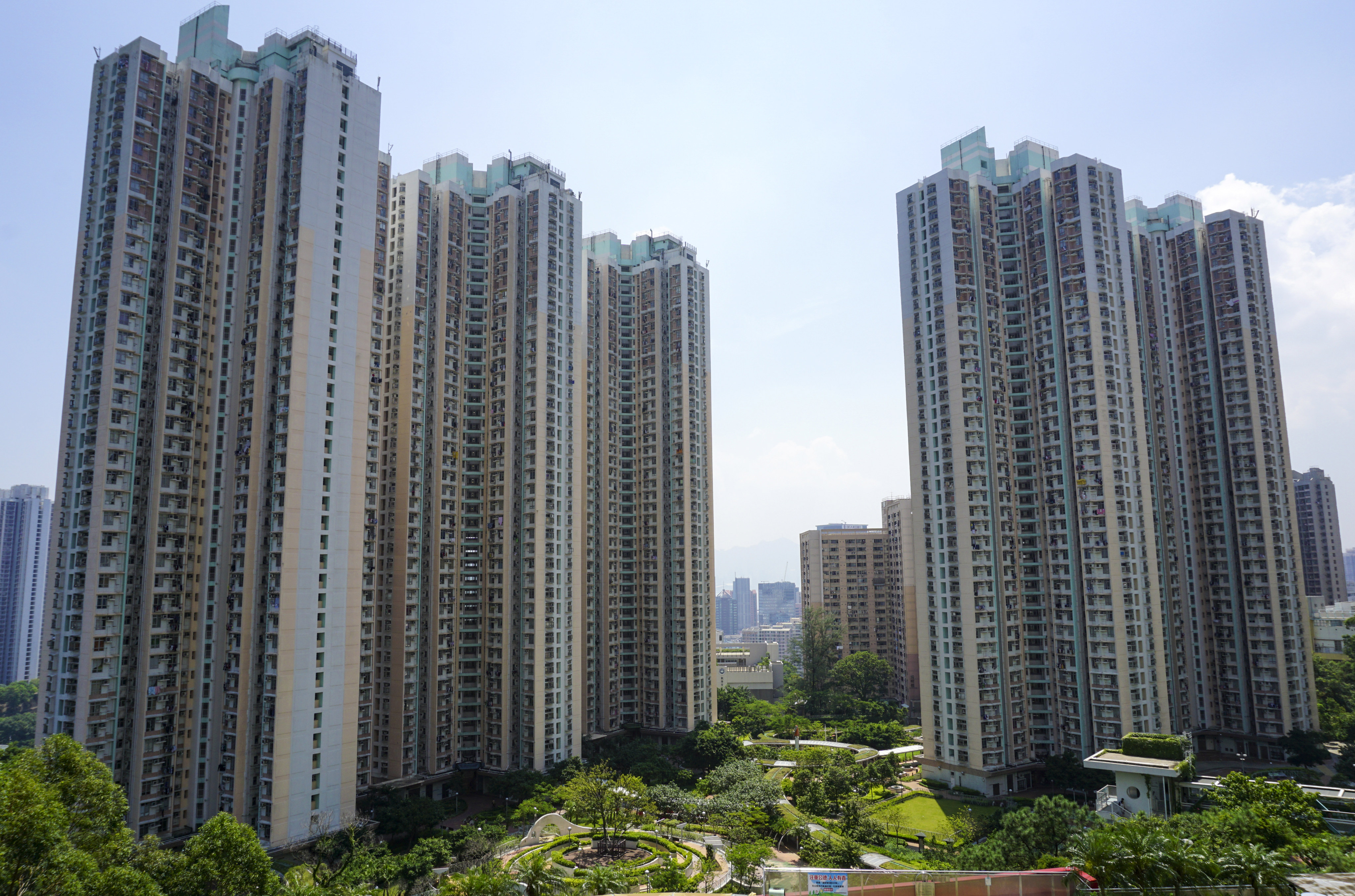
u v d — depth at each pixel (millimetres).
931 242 138875
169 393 101438
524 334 139875
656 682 158000
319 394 104000
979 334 135875
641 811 100625
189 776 98312
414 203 134250
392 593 124438
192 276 105188
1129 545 128000
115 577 96312
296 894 63531
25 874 48781
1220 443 156500
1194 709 147250
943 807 117688
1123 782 87000
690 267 170875
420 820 102312
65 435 101125
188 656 100438
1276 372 158250
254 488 100562
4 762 64875
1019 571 134375
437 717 126375
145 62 104750
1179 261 165000
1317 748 136500
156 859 62625
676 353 166750
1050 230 138875
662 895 58844
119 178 102000
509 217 141625
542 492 134625
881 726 158625
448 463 134875
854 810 102812
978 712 125000
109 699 94250
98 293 100688
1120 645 123750
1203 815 68812
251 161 110375
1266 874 46156
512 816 110562
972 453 131375
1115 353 132625
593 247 174500
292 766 95812
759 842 89938
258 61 114562
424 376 132500
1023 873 46062
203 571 102312
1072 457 132625
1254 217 160750
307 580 99812
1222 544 154125
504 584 132250
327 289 106812
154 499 99188
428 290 135125
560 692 132875
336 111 110625
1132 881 46969
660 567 160750
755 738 166875
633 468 167500
